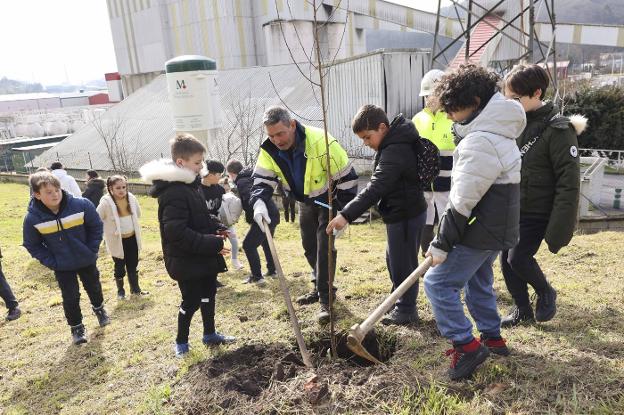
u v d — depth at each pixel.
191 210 3.39
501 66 17.64
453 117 2.53
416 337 3.42
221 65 29.38
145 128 22.55
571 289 4.12
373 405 2.62
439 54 13.81
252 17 28.62
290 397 2.71
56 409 3.23
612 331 3.26
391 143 3.23
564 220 3.02
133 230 5.52
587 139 19.78
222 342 3.72
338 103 16.31
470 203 2.38
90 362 3.81
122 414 2.97
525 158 3.14
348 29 26.78
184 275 3.40
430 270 2.73
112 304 5.36
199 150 3.38
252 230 5.39
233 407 2.73
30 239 4.12
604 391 2.58
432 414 2.50
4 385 3.67
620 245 5.45
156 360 3.66
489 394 2.64
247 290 5.17
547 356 2.98
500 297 4.16
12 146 33.12
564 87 19.44
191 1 29.80
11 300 5.12
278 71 21.14
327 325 3.82
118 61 36.66
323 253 3.91
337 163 3.82
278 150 3.88
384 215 3.47
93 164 21.44
